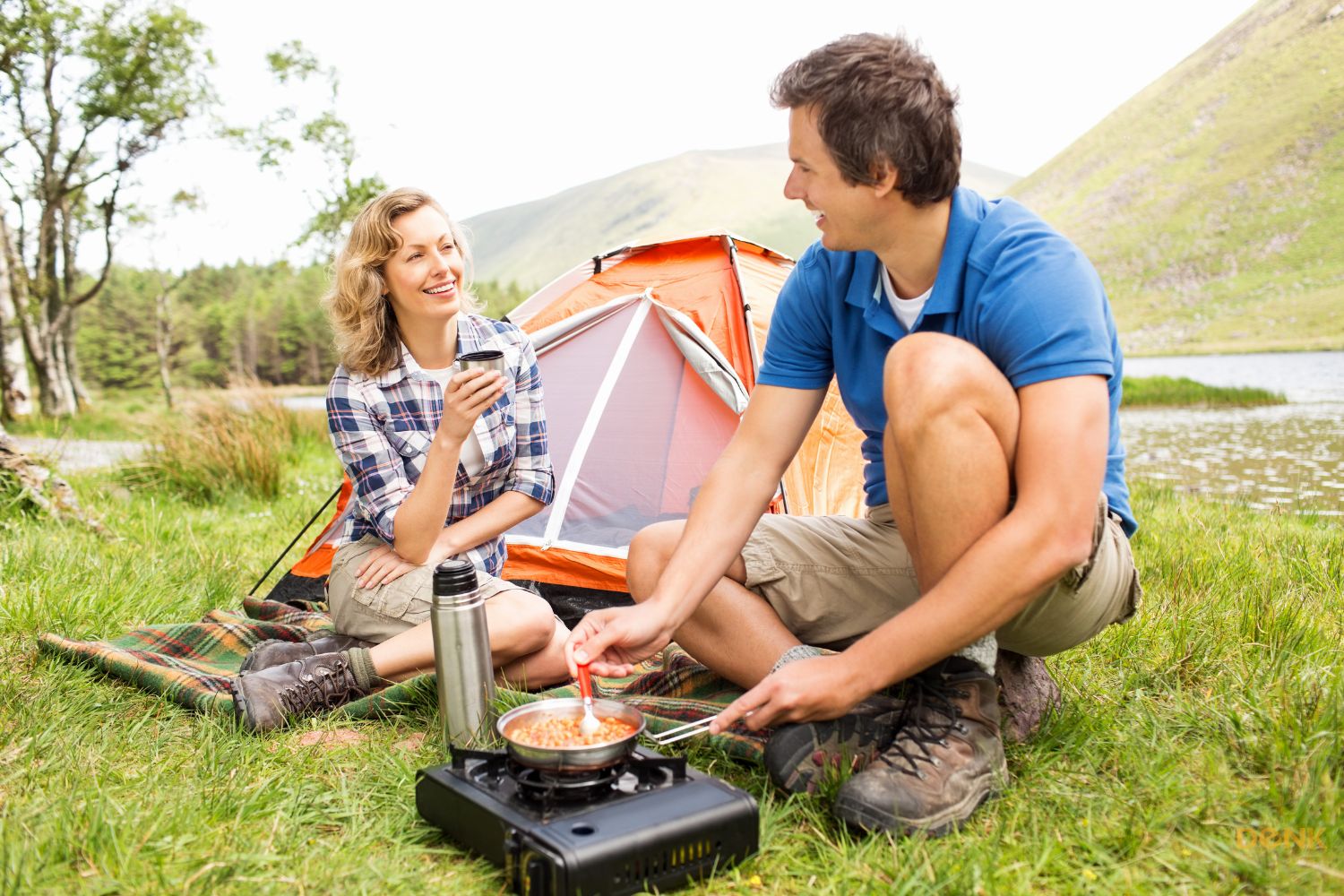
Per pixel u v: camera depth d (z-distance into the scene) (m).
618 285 3.81
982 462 1.47
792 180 1.68
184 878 1.40
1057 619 1.64
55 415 16.89
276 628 2.66
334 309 2.35
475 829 1.46
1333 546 3.38
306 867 1.44
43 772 1.78
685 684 2.13
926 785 1.50
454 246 2.37
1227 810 1.54
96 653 2.35
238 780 1.72
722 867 1.42
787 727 1.65
